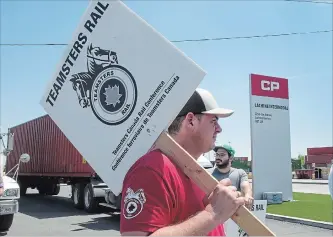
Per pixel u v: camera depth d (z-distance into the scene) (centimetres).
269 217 1090
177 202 136
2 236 790
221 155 458
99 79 158
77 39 163
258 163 1423
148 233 126
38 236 812
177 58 148
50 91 167
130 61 154
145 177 133
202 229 130
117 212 1223
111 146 154
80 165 1276
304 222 969
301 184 2744
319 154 3997
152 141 148
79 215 1164
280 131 1493
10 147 835
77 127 160
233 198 134
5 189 788
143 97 151
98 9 159
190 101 164
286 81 1536
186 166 143
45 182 1792
